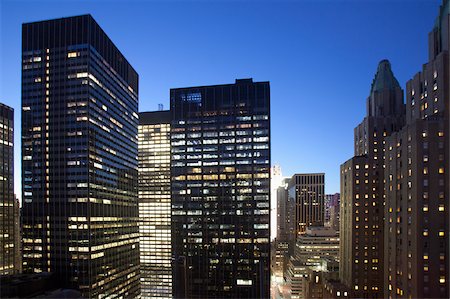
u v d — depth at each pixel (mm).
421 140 111125
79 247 185375
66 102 192125
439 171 109375
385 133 186875
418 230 110062
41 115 195375
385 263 134375
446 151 109125
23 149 197000
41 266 189375
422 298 108250
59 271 186750
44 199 192125
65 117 191875
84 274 184125
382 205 185875
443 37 116250
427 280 108688
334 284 197875
